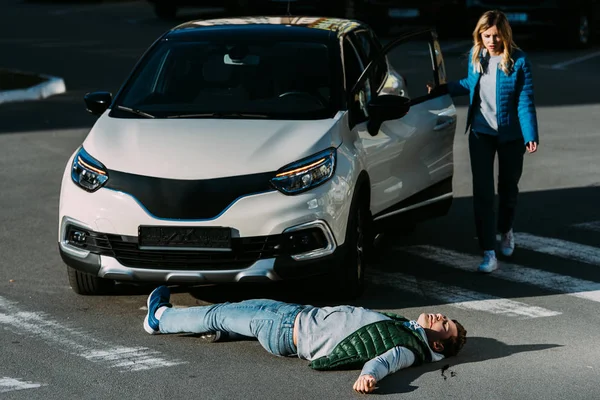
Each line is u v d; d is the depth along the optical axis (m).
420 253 8.83
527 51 23.11
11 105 16.28
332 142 7.12
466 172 12.08
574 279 8.05
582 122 15.02
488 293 7.68
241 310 6.23
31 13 32.84
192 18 30.47
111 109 7.77
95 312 7.11
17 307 7.21
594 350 6.41
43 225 9.59
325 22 8.69
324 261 6.90
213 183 6.74
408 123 8.36
